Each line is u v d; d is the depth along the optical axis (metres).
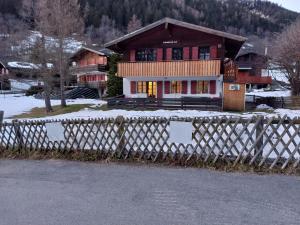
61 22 25.62
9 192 5.99
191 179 6.34
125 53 26.28
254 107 25.20
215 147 7.37
